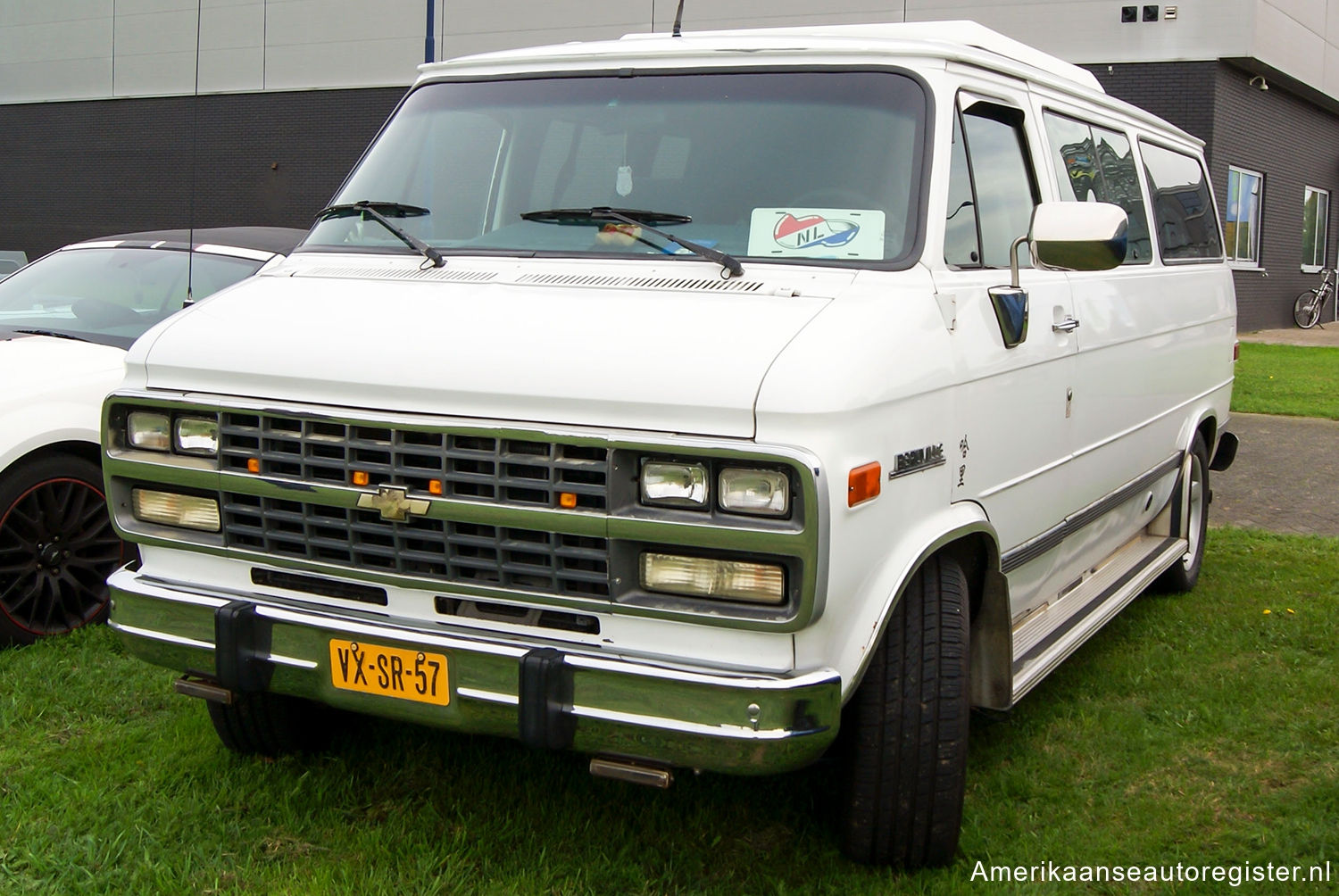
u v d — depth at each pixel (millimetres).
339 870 3436
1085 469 4691
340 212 4203
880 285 3408
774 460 2832
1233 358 6953
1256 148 21156
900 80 3797
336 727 4312
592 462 2965
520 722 3010
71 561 5355
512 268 3707
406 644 3152
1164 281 5637
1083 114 4965
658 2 20516
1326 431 11961
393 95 23344
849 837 3471
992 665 3811
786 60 3951
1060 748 4383
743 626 2904
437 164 4195
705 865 3562
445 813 3828
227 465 3393
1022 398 3990
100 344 5777
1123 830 3789
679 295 3375
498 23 21906
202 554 3545
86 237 26766
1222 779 4141
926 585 3426
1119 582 5301
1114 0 18781
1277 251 23219
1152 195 5719
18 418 5125
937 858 3480
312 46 23828
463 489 3115
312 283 3824
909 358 3240
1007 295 3854
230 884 3393
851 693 3102
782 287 3383
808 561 2834
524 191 4016
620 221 3713
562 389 3008
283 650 3332
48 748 4191
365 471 3197
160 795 3863
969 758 4285
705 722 2914
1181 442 6047
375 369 3215
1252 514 8477
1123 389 5027
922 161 3650
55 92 26516
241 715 3992
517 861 3514
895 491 3193
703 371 2957
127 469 3514
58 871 3404
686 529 2896
